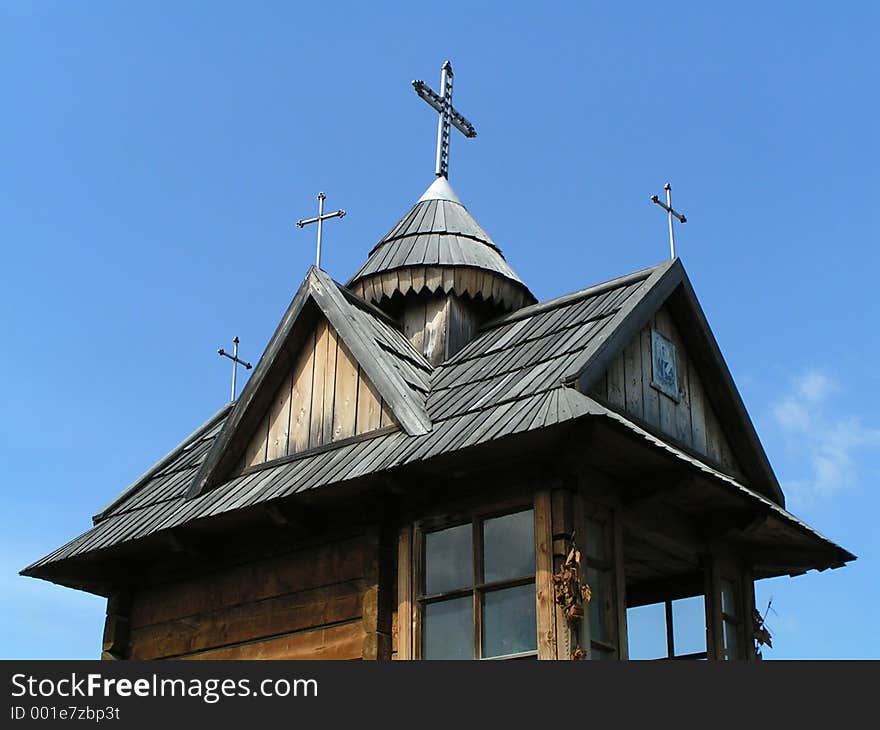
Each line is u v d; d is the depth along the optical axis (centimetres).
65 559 1496
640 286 1432
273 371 1491
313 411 1451
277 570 1414
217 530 1440
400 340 1580
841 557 1506
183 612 1488
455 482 1298
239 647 1412
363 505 1352
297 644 1358
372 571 1307
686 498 1376
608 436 1197
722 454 1513
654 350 1431
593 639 1218
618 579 1261
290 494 1330
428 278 1636
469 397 1366
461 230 1709
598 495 1271
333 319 1459
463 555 1275
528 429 1173
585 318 1430
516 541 1241
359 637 1307
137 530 1465
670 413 1427
